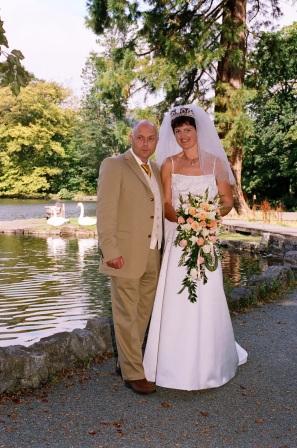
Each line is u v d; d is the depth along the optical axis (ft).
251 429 8.75
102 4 56.24
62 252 41.16
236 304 17.34
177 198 11.15
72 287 26.48
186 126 11.03
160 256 11.32
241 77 59.26
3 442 8.19
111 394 10.18
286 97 91.97
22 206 112.27
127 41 58.18
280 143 92.22
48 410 9.40
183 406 9.68
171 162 11.29
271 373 11.35
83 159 152.56
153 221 10.66
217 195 11.12
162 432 8.62
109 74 55.83
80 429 8.68
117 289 10.55
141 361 10.45
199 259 10.61
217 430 8.71
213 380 10.40
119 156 10.81
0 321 19.85
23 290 25.76
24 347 11.00
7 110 145.28
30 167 148.05
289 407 9.62
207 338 10.48
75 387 10.52
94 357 12.12
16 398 9.92
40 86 146.51
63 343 11.51
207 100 58.59
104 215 10.33
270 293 19.47
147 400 9.93
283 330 14.67
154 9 54.80
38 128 141.59
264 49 62.34
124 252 10.51
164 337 10.61
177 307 10.61
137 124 10.66
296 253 32.40
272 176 96.22
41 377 10.61
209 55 51.75
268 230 46.78
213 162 11.19
